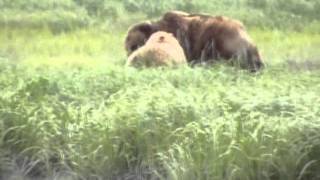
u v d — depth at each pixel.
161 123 19.05
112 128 19.14
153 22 33.38
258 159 17.38
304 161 17.47
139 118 19.23
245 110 19.42
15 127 19.67
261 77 26.86
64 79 23.77
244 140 17.50
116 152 18.91
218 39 31.62
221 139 17.66
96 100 21.92
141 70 26.31
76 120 19.94
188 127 18.47
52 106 20.67
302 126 17.78
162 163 18.55
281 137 17.69
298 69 34.44
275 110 19.58
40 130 19.52
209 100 20.36
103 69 26.31
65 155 19.11
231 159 17.30
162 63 27.94
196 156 17.56
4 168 19.34
